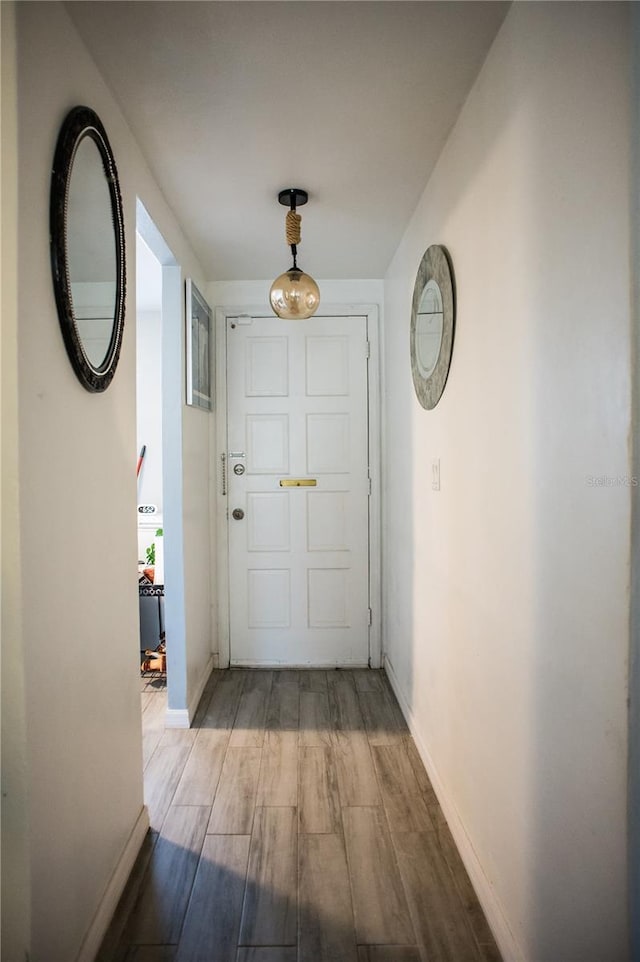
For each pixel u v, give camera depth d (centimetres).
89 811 124
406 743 221
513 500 119
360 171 188
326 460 308
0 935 93
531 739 110
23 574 96
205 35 125
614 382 82
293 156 179
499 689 127
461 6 118
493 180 130
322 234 243
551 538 102
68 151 112
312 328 306
